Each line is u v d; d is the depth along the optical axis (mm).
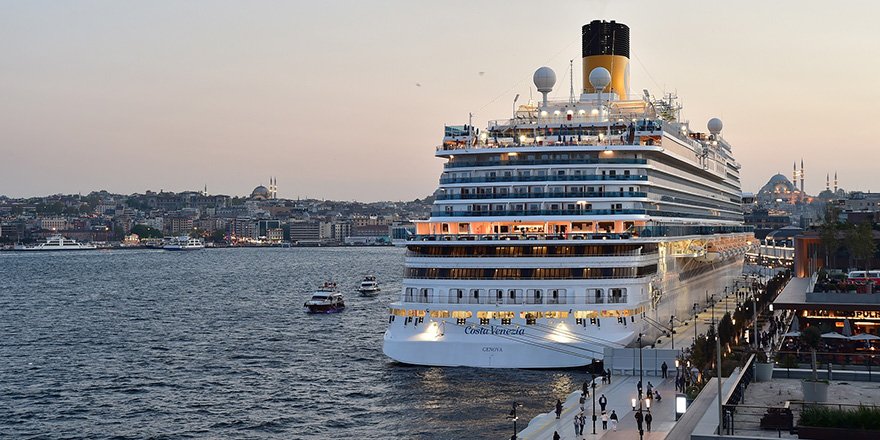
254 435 96625
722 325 113500
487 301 112062
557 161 119188
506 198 117375
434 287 113812
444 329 113250
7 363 144875
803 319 108125
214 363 143000
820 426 47500
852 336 93312
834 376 61625
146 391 120625
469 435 89875
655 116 142250
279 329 187875
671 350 109125
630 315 113375
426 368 114125
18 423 103312
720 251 176750
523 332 111250
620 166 118750
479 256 112625
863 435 46281
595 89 144250
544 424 87062
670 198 135125
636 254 114875
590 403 94875
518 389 104938
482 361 112125
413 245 115812
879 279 122125
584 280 111875
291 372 132625
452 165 121438
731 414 49938
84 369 138625
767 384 60688
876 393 56562
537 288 111688
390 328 117875
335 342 165875
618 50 152500
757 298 156875
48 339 175500
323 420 101562
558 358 110875
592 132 125812
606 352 110000
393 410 101750
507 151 118625
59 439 96250
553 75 137250
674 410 91125
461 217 117875
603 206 116812
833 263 177125
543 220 116062
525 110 139500
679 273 142750
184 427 100688
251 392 118500
